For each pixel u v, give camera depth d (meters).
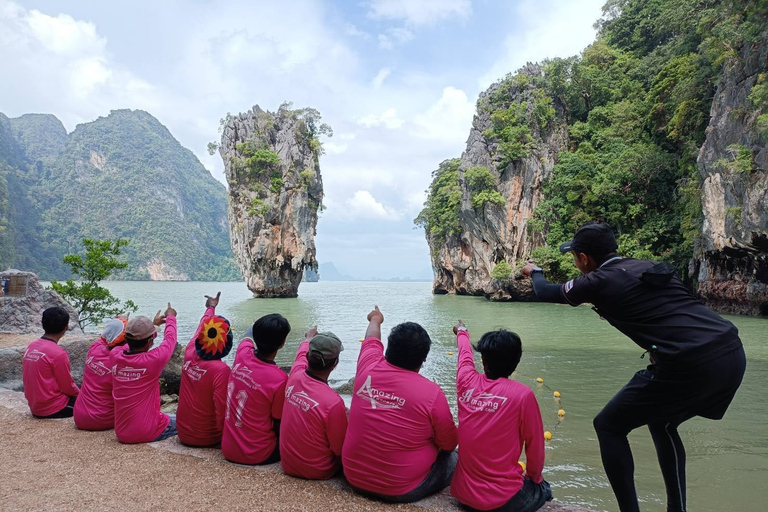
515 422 3.01
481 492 3.00
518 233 49.19
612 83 49.66
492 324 26.70
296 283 71.19
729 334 2.54
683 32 41.09
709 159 30.66
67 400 5.46
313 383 3.68
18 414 5.43
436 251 71.06
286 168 67.44
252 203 65.00
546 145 49.09
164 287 121.88
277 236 66.56
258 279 66.31
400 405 3.22
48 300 11.96
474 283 58.88
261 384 3.95
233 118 69.31
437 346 18.78
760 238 26.25
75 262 17.38
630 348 17.36
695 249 33.69
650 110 43.00
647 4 51.53
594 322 27.19
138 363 4.52
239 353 4.16
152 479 3.64
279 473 3.76
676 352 2.50
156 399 4.70
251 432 3.94
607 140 45.88
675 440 2.96
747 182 26.53
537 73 54.72
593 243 2.92
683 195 37.00
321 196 73.44
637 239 40.03
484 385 3.16
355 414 3.36
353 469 3.31
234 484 3.55
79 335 9.12
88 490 3.46
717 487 5.89
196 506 3.20
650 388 2.68
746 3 28.36
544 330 23.19
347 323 29.45
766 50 26.75
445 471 3.50
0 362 7.72
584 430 8.15
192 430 4.39
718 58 30.00
